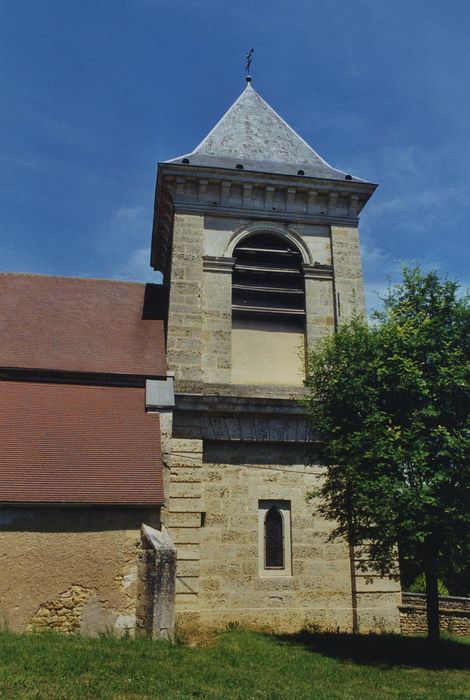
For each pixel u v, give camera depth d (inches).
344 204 818.8
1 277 883.4
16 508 525.3
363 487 518.0
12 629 496.1
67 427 617.9
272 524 682.8
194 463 666.2
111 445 605.0
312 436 701.3
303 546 674.8
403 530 520.1
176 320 729.6
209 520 665.0
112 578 526.6
